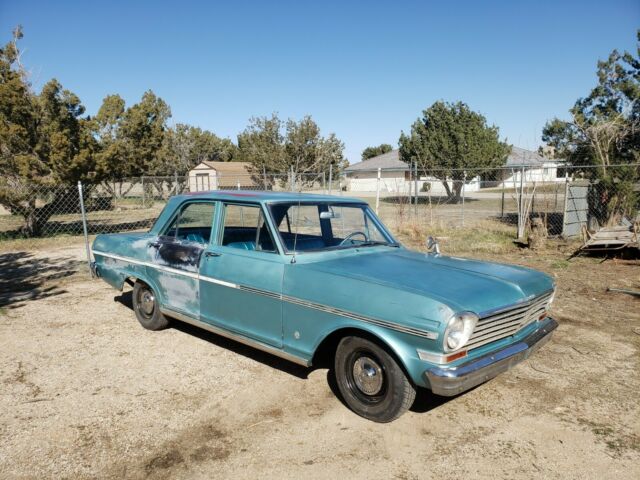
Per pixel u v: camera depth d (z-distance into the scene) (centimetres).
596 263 978
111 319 620
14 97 1436
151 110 2009
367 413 363
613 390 419
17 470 307
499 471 307
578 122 1614
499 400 401
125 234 609
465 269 397
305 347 386
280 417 373
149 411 383
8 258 1129
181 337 550
